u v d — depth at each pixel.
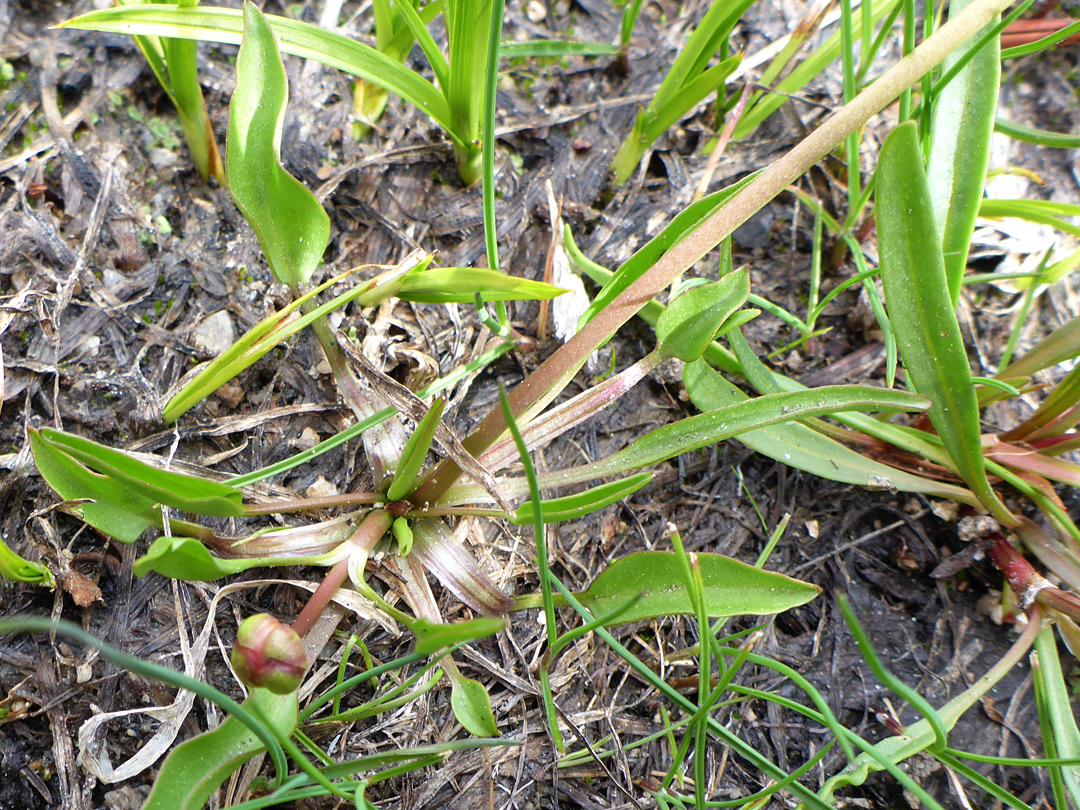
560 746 0.11
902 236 0.11
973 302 0.16
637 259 0.11
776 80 0.16
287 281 0.12
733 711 0.13
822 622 0.13
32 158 0.14
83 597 0.11
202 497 0.10
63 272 0.13
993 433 0.14
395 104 0.15
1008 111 0.17
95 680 0.11
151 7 0.12
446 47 0.16
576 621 0.13
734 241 0.16
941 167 0.12
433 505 0.12
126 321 0.13
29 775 0.11
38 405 0.12
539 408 0.12
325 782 0.09
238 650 0.08
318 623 0.11
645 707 0.12
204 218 0.14
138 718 0.11
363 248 0.14
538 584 0.13
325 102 0.15
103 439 0.12
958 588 0.14
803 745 0.12
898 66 0.10
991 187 0.16
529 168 0.16
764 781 0.12
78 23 0.12
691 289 0.12
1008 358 0.14
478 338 0.14
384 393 0.12
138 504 0.10
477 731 0.11
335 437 0.12
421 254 0.12
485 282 0.11
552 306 0.14
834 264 0.16
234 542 0.11
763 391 0.13
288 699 0.10
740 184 0.11
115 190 0.14
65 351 0.13
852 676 0.13
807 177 0.16
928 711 0.08
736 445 0.14
